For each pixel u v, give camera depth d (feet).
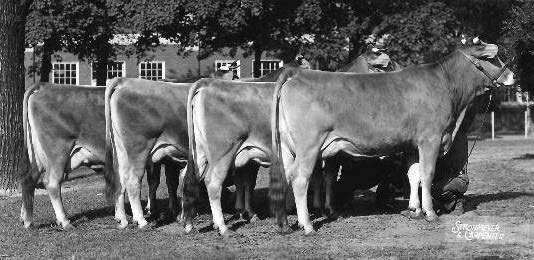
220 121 41.68
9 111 61.77
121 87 43.19
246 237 40.14
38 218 47.19
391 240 38.63
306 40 103.96
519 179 67.46
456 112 44.98
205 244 38.52
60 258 35.63
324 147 42.09
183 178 44.09
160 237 40.70
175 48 152.66
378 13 104.58
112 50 115.34
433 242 37.91
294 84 41.73
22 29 62.39
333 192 45.98
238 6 96.32
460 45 45.73
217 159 41.73
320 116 41.52
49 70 118.01
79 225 44.86
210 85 41.96
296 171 41.60
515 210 47.11
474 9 134.10
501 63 46.26
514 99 161.27
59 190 44.11
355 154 42.96
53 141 43.75
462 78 45.14
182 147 44.14
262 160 42.75
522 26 76.69
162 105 43.60
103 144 44.32
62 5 103.30
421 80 43.93
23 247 38.34
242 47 107.55
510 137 141.69
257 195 57.72
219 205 41.55
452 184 46.11
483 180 66.90
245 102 42.11
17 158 62.18
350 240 38.83
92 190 63.67
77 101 44.14
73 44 110.32
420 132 43.57
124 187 44.24
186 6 96.84
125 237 40.70
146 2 98.63
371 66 49.29
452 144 45.88
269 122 42.39
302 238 39.68
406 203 52.54
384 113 42.63
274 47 101.60
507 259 33.55
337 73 42.88
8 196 60.23
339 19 102.68
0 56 61.57
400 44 101.24
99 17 105.50
